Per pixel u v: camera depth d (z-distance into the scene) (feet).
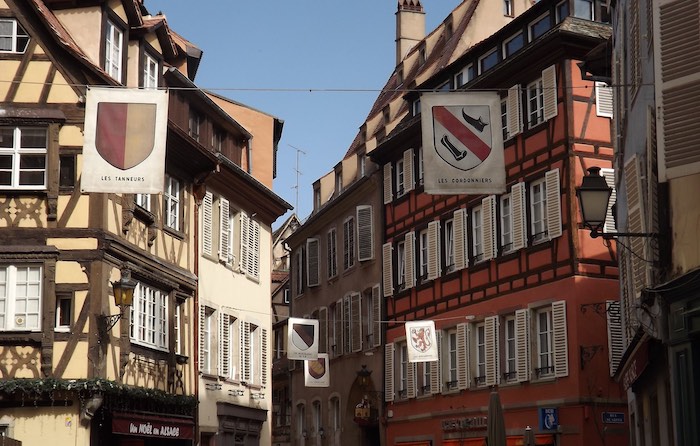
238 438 104.12
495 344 105.60
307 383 124.36
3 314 70.64
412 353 108.58
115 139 52.65
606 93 98.17
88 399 69.92
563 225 96.17
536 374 99.14
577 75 97.60
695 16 43.75
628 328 72.18
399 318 129.59
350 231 148.36
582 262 94.84
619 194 74.28
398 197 131.44
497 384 104.94
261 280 113.19
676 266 48.42
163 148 52.75
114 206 74.90
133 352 77.71
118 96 53.06
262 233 114.62
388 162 134.00
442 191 50.88
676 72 43.98
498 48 110.32
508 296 104.47
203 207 95.61
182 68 96.27
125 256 75.87
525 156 102.58
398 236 130.41
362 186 142.51
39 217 72.28
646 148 53.11
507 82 106.42
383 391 132.98
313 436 159.43
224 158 96.99
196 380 91.04
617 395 93.76
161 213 84.69
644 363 61.00
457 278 114.73
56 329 71.15
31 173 72.69
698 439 46.70
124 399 74.49
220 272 99.55
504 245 106.01
